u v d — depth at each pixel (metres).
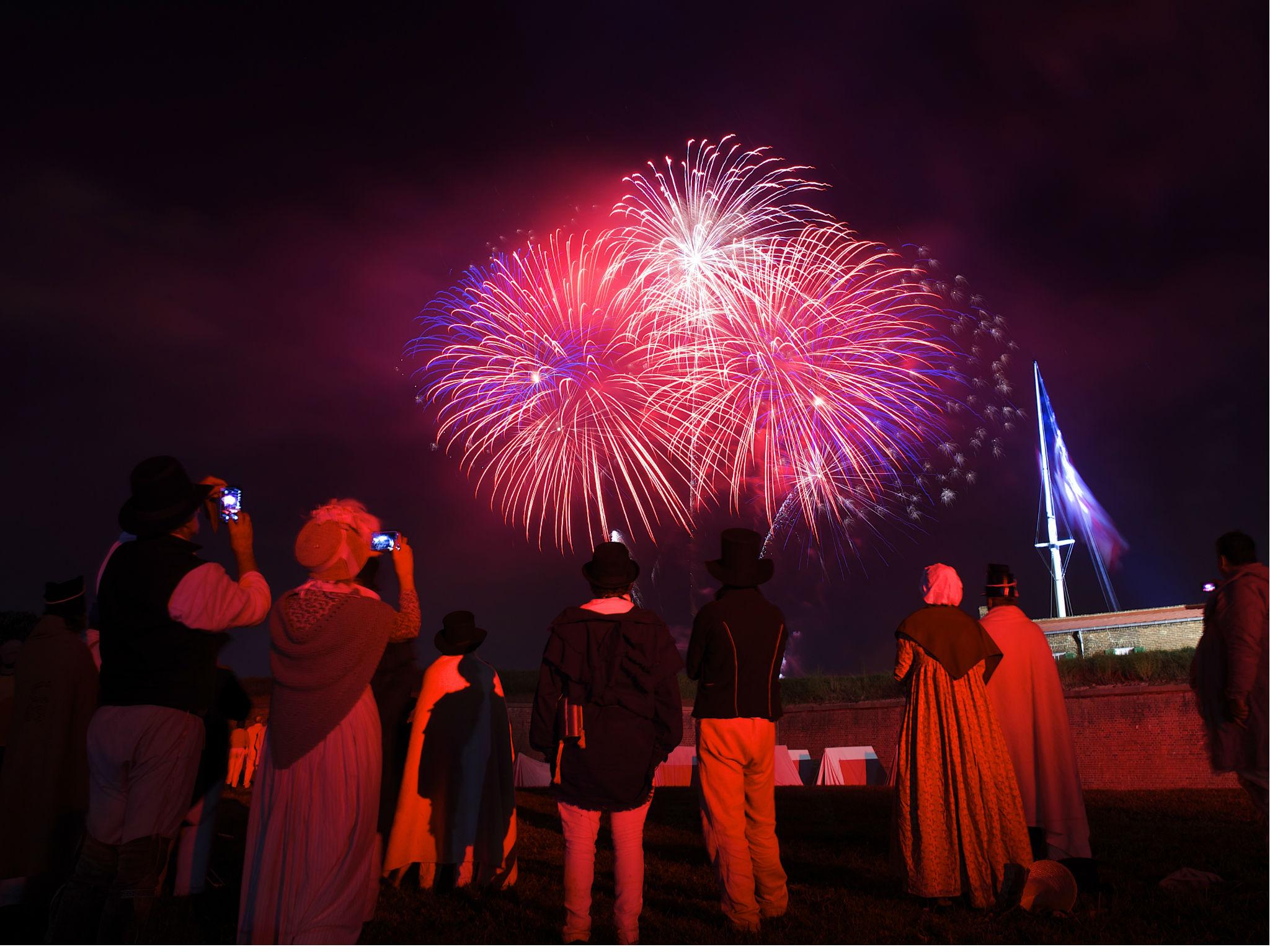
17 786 4.70
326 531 4.13
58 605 5.08
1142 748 13.33
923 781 5.14
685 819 8.98
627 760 4.43
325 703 3.84
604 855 6.85
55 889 5.09
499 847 5.88
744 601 5.07
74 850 4.86
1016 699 5.70
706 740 4.91
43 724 4.81
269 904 3.71
